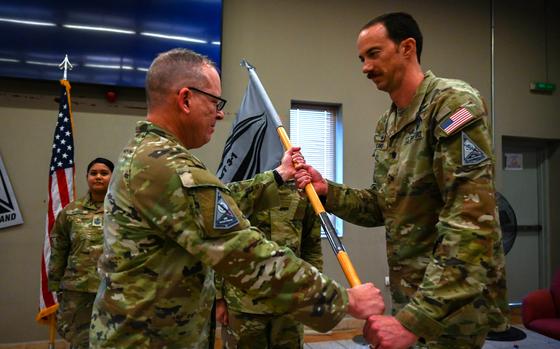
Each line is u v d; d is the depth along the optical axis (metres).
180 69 1.04
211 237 0.89
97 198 2.66
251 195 1.63
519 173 4.92
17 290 3.24
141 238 0.93
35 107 3.36
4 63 3.25
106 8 3.46
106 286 0.95
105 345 0.92
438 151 1.09
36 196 3.32
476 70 4.53
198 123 1.05
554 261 4.87
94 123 3.47
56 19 3.36
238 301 1.98
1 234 3.24
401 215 1.22
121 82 3.46
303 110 4.10
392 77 1.23
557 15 4.86
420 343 1.14
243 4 3.85
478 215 0.97
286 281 0.89
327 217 1.33
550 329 2.61
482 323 0.98
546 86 4.71
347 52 4.09
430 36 4.39
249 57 3.83
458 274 0.95
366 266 3.95
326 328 0.91
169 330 0.93
